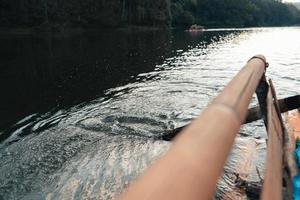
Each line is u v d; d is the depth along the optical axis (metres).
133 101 13.79
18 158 8.85
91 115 12.11
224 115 1.95
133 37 55.72
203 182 1.32
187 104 13.07
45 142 9.80
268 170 2.50
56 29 64.56
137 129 10.45
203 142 1.55
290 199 3.80
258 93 4.82
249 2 151.00
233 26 130.25
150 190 1.18
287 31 81.81
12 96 15.98
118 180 7.47
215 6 130.75
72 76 20.53
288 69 20.45
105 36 57.44
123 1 79.38
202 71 20.75
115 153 8.73
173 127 10.56
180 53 31.73
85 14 73.12
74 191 7.18
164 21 87.44
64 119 11.86
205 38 54.41
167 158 1.39
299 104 6.11
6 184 7.64
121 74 20.70
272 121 3.52
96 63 25.64
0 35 56.16
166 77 19.00
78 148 9.24
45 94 16.14
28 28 62.81
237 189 6.34
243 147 8.26
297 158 4.68
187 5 120.44
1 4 61.00
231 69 21.33
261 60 4.51
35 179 7.77
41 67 24.06
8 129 11.20
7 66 24.73
